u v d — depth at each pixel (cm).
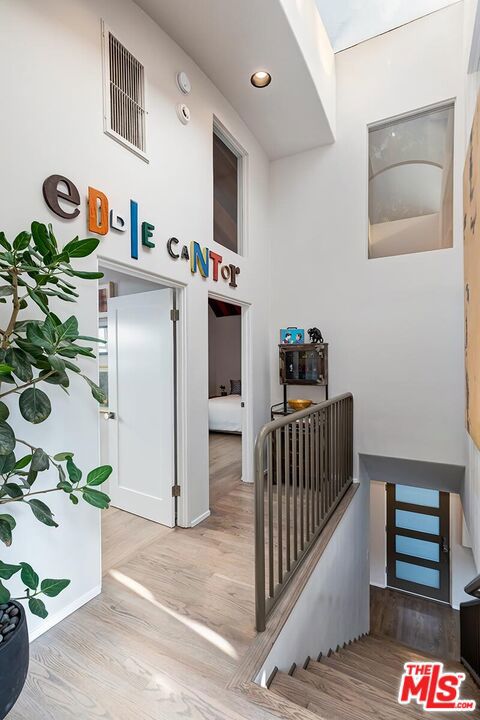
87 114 201
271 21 252
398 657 339
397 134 372
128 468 314
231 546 256
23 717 131
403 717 159
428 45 345
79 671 151
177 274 272
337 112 391
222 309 875
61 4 187
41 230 132
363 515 397
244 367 391
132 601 197
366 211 378
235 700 138
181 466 284
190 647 164
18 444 167
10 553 162
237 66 293
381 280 370
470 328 262
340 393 389
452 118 344
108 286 349
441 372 343
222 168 360
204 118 303
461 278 334
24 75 169
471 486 302
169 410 284
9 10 163
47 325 133
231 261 350
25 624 128
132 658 158
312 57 308
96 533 202
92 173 203
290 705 136
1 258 131
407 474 391
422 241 362
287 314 419
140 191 238
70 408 190
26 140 170
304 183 411
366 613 427
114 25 219
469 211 261
